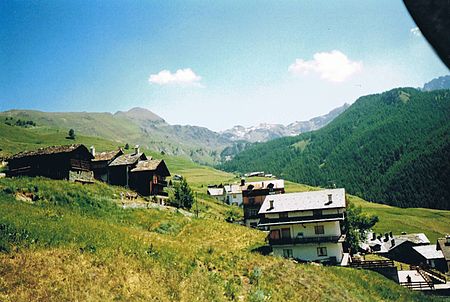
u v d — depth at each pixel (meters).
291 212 61.47
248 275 30.98
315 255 57.25
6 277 18.84
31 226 26.75
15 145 177.75
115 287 20.91
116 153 78.12
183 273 26.12
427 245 97.50
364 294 38.38
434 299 44.31
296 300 28.47
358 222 78.06
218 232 55.50
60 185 50.31
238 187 146.75
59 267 21.50
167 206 64.31
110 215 46.44
